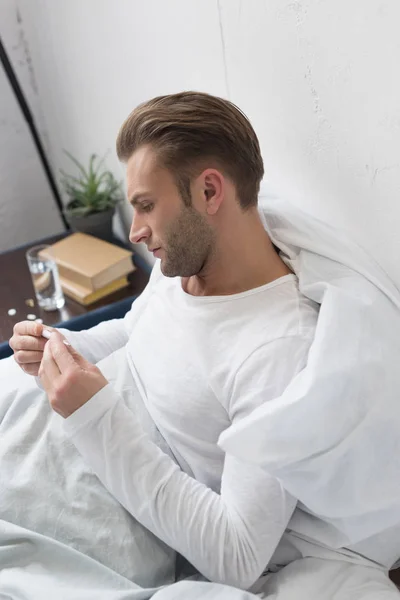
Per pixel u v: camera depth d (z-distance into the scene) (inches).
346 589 30.3
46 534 32.4
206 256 33.0
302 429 27.6
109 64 58.0
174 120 30.4
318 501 29.4
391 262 33.8
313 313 32.2
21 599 29.5
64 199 84.1
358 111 32.0
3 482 33.7
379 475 29.7
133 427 31.8
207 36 42.0
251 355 30.9
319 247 33.5
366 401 28.8
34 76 77.8
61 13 63.5
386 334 31.1
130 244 68.4
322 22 32.1
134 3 49.6
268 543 29.4
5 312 57.0
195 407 33.3
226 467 30.6
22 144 79.7
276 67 36.6
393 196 31.9
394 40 28.4
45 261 55.3
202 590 29.7
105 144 65.8
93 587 30.3
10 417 37.8
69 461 34.4
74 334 43.4
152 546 32.4
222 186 31.0
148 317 38.5
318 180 37.0
